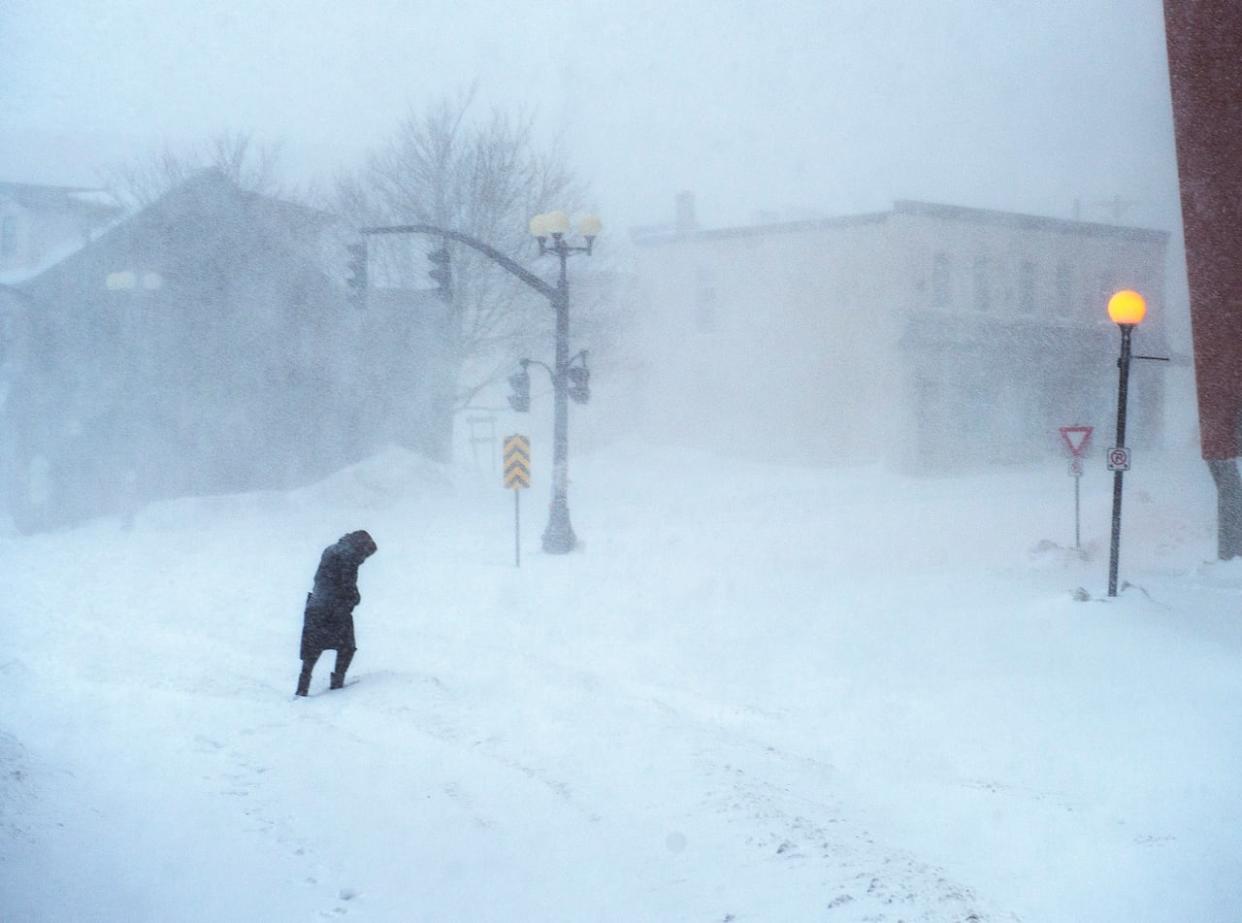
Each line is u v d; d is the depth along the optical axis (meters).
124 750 8.34
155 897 5.30
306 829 6.61
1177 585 16.34
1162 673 10.98
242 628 15.64
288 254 35.19
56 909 4.99
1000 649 12.67
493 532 28.12
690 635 14.54
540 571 20.94
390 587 19.16
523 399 22.84
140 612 17.05
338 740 8.95
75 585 20.02
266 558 23.91
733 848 6.18
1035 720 9.77
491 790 7.51
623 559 22.56
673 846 6.28
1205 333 17.84
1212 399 17.84
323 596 11.02
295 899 5.43
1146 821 6.92
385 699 10.45
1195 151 17.61
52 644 14.20
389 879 5.79
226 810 6.88
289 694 11.09
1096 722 9.58
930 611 15.67
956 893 5.39
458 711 9.95
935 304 42.25
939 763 8.61
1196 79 17.48
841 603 16.77
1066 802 7.40
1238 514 17.91
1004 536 25.12
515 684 11.30
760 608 16.52
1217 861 6.07
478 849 6.30
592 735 9.03
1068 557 20.20
